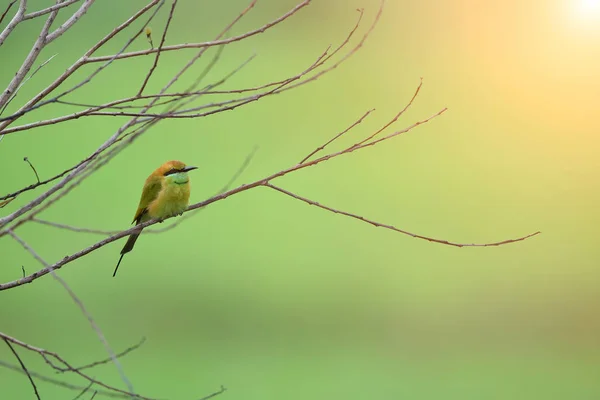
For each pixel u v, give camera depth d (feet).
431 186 68.95
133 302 48.37
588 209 63.62
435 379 39.68
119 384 38.58
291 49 99.76
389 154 75.15
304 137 77.51
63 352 42.29
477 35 106.22
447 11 111.55
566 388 38.19
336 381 39.29
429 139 79.56
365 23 108.47
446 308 49.24
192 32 96.32
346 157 74.74
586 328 46.39
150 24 91.71
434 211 64.80
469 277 54.13
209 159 70.69
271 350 42.45
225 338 44.96
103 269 53.21
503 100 86.43
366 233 61.16
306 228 62.13
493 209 63.72
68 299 49.21
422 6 112.06
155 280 52.65
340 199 66.80
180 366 39.75
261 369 40.47
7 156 63.41
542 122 81.51
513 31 103.30
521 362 41.52
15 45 76.02
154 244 58.18
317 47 101.55
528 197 66.03
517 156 74.43
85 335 45.06
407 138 79.25
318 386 39.11
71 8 86.94
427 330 45.37
